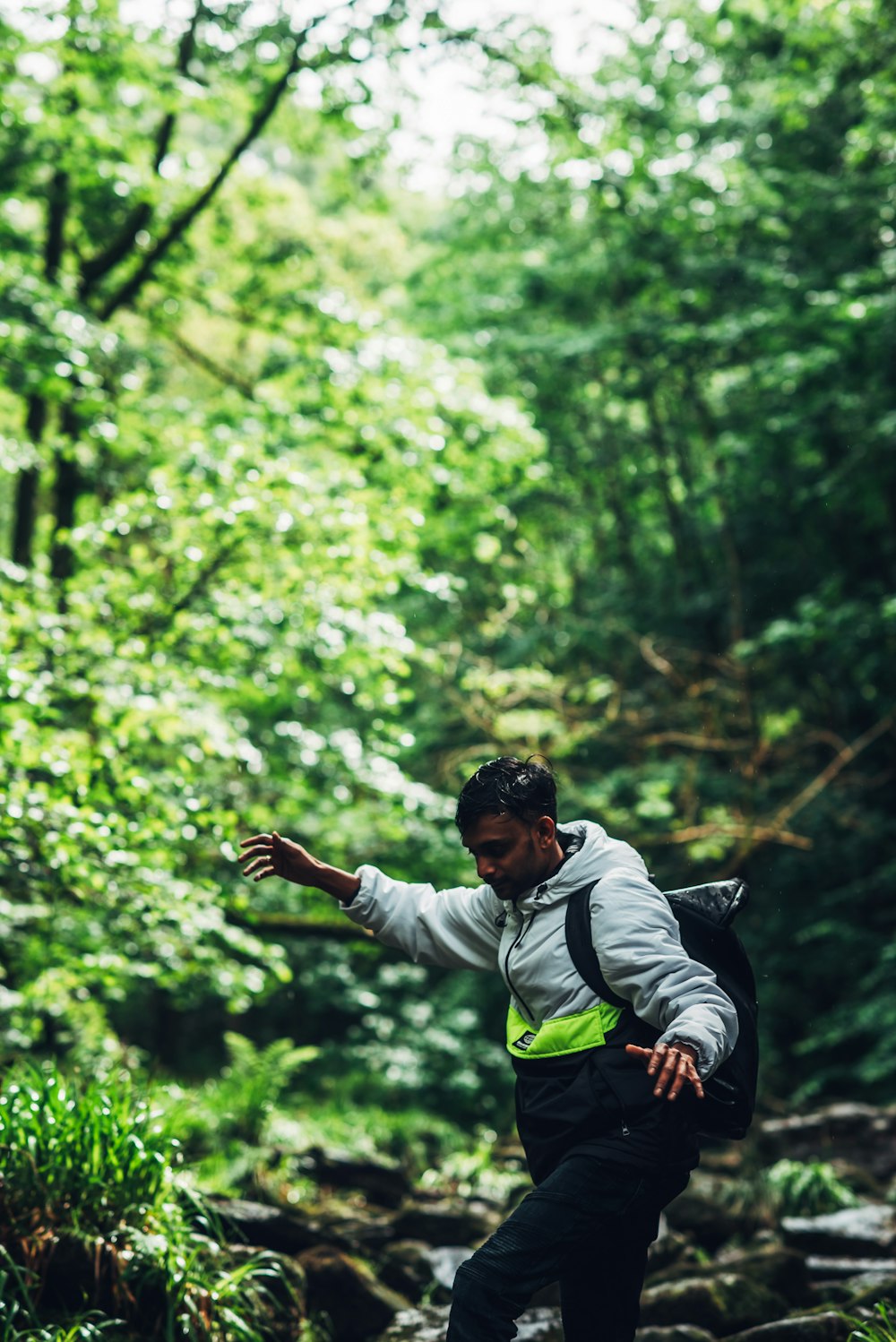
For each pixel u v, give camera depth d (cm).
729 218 1423
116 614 717
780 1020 1386
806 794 1191
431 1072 1291
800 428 1305
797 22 1360
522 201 1655
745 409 1481
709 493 1541
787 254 1427
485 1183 812
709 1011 256
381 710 1213
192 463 791
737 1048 272
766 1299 507
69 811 556
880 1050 1180
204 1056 1523
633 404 1728
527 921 279
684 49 1523
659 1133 261
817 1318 456
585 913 271
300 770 821
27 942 750
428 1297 546
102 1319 377
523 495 1532
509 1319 254
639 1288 284
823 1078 1236
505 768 280
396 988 1441
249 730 832
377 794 871
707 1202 713
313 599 738
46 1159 403
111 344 873
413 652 793
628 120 1455
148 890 616
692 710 1306
